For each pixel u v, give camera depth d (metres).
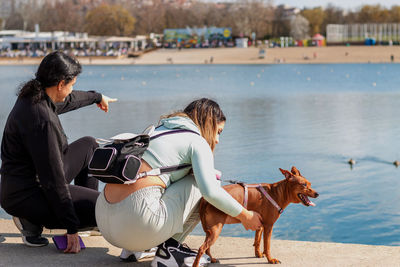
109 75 54.50
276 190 3.43
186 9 163.00
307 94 29.64
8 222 4.62
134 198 2.97
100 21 133.75
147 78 48.22
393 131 15.08
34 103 3.28
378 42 121.75
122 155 2.93
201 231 6.37
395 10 146.75
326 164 10.64
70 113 19.47
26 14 148.75
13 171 3.40
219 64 87.12
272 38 137.62
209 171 3.04
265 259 3.64
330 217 6.99
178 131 3.14
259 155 11.38
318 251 3.87
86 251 3.72
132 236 3.01
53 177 3.32
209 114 3.33
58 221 3.59
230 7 151.38
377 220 6.80
